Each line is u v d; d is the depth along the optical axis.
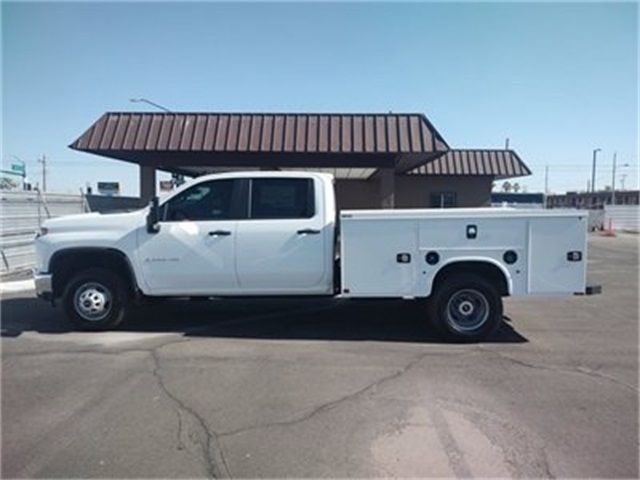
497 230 6.62
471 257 6.65
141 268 7.09
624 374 5.50
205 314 8.39
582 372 5.57
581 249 6.59
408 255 6.71
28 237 13.62
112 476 3.46
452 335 6.74
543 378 5.36
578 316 8.50
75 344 6.59
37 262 7.23
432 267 6.70
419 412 4.48
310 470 3.54
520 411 4.51
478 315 6.78
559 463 3.63
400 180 23.73
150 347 6.46
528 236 6.60
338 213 7.54
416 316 8.26
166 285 7.12
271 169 13.90
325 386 5.10
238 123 13.09
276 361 5.91
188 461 3.65
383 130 12.97
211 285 7.11
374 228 6.71
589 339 6.97
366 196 23.30
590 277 13.65
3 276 12.45
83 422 4.28
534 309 9.11
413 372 5.54
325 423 4.26
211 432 4.10
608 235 34.94
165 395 4.86
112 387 5.07
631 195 58.00
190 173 17.84
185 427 4.18
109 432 4.10
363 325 7.69
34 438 4.00
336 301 9.34
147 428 4.17
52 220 7.27
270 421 4.30
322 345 6.60
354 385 5.13
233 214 7.08
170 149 12.71
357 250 6.74
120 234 7.09
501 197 57.00
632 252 22.06
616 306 9.41
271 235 6.98
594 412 4.49
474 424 4.25
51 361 5.89
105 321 7.21
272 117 13.20
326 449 3.83
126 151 12.96
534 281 6.64
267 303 9.27
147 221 7.04
